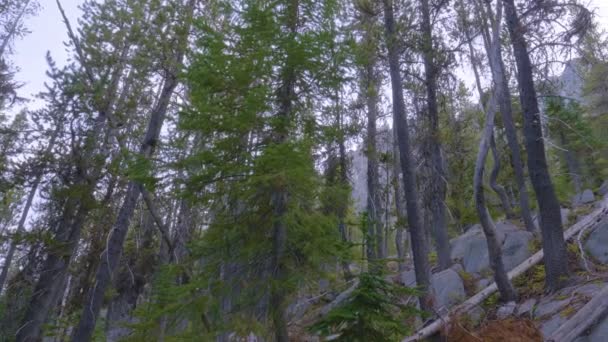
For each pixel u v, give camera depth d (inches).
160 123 471.2
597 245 423.8
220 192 258.5
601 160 987.9
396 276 610.2
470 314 386.3
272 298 249.6
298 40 271.6
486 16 468.8
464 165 602.5
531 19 414.0
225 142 259.1
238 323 237.6
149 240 628.1
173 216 514.6
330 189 267.9
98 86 518.3
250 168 245.1
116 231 459.8
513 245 512.4
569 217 557.3
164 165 262.4
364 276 202.4
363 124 612.4
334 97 296.2
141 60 472.4
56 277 552.4
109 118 525.7
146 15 474.3
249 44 281.3
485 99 618.8
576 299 331.3
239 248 263.7
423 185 486.9
